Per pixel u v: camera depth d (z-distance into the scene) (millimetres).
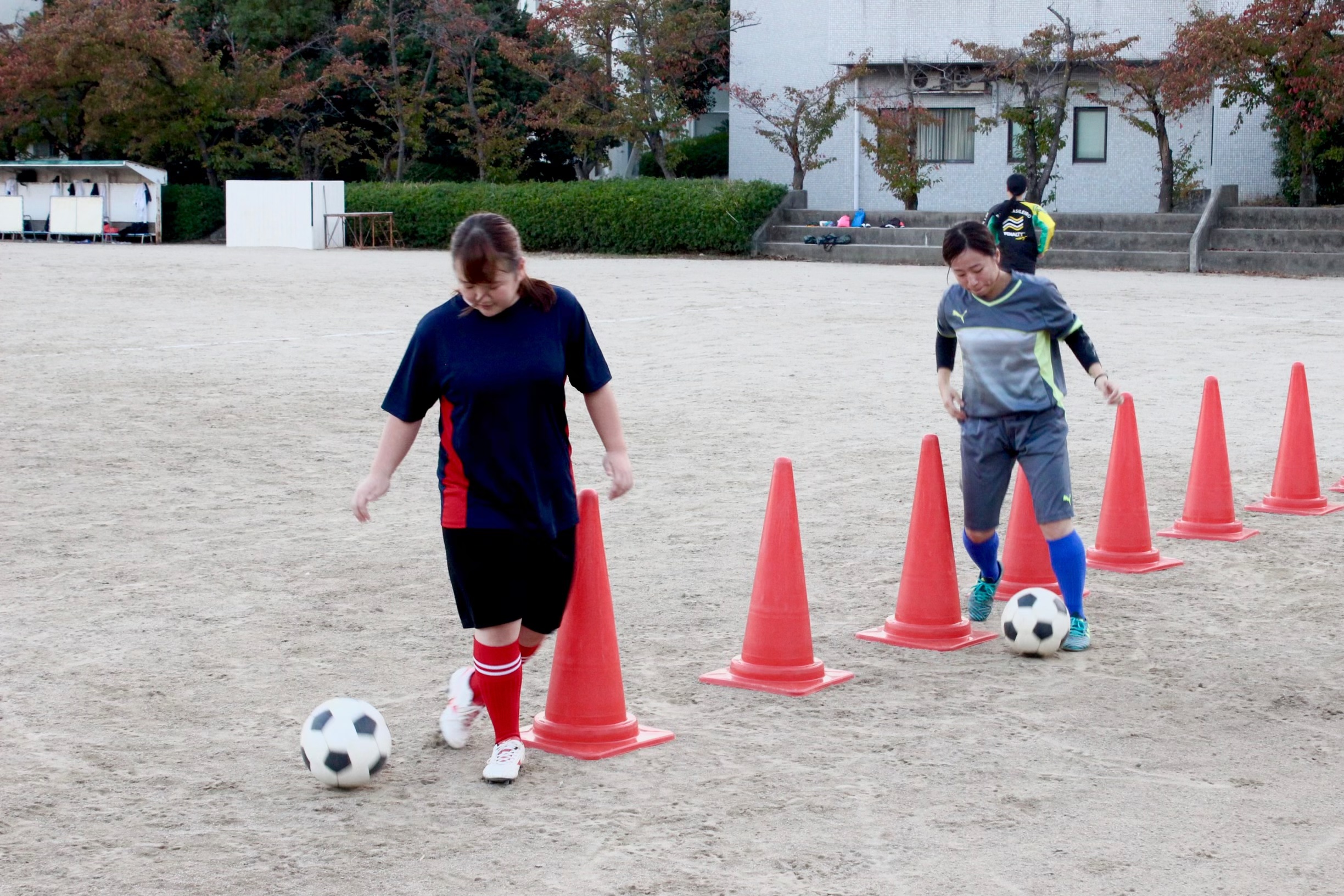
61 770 4410
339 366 14500
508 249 3998
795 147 36625
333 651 5691
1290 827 4004
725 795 4246
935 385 13320
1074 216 32500
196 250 38906
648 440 10539
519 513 4199
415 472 9344
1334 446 10469
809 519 8117
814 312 20703
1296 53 28344
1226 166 33812
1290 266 28484
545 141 45656
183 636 5863
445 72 42375
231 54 46250
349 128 46000
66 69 42594
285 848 3857
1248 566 7281
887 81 36688
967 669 5574
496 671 4340
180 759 4523
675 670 5496
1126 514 7215
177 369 14203
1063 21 32344
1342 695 5234
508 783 4340
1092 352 5773
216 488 8812
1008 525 7117
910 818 4062
